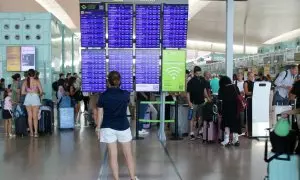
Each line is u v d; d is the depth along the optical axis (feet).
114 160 17.39
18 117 33.63
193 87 31.30
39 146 28.12
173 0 29.17
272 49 53.06
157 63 29.58
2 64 43.88
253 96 31.42
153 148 27.12
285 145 15.16
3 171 20.51
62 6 70.54
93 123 41.09
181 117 32.65
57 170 20.70
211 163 22.30
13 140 31.09
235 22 74.79
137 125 31.48
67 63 60.95
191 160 23.13
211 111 29.25
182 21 29.27
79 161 22.90
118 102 17.20
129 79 29.55
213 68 80.48
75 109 43.16
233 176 19.40
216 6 60.49
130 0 29.22
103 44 29.37
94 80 29.50
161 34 29.48
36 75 33.78
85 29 29.30
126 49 29.53
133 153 25.29
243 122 34.55
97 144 28.91
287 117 16.11
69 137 32.68
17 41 44.01
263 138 31.27
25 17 43.86
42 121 34.40
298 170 15.02
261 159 23.35
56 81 44.14
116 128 17.25
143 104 34.58
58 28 50.29
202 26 88.12
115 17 29.22
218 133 29.30
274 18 69.31
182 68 29.60
